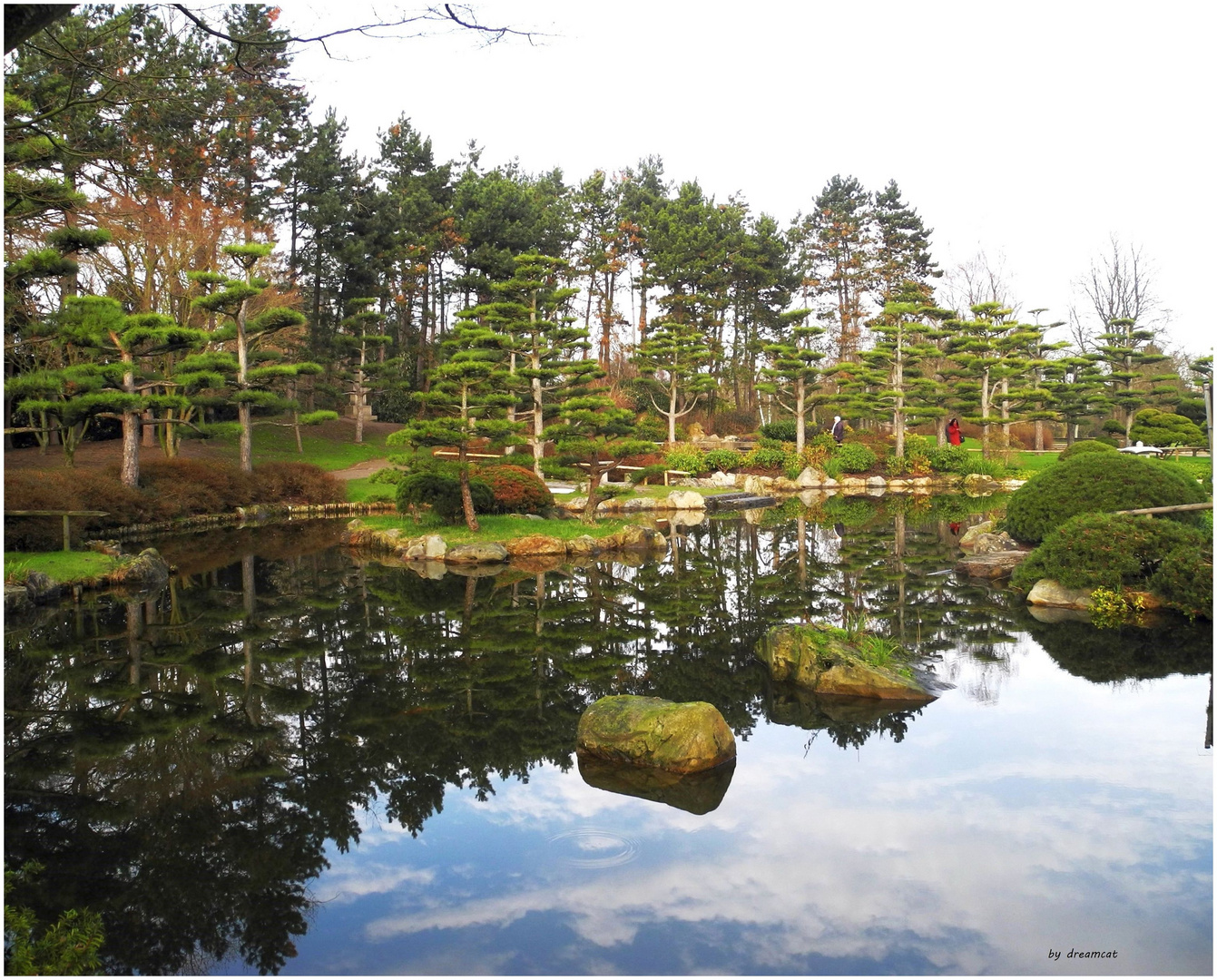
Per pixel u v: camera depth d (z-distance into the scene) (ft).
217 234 101.40
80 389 70.13
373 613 47.29
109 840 21.91
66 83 50.70
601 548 69.87
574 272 164.76
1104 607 43.62
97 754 27.61
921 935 17.15
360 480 114.52
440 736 29.07
